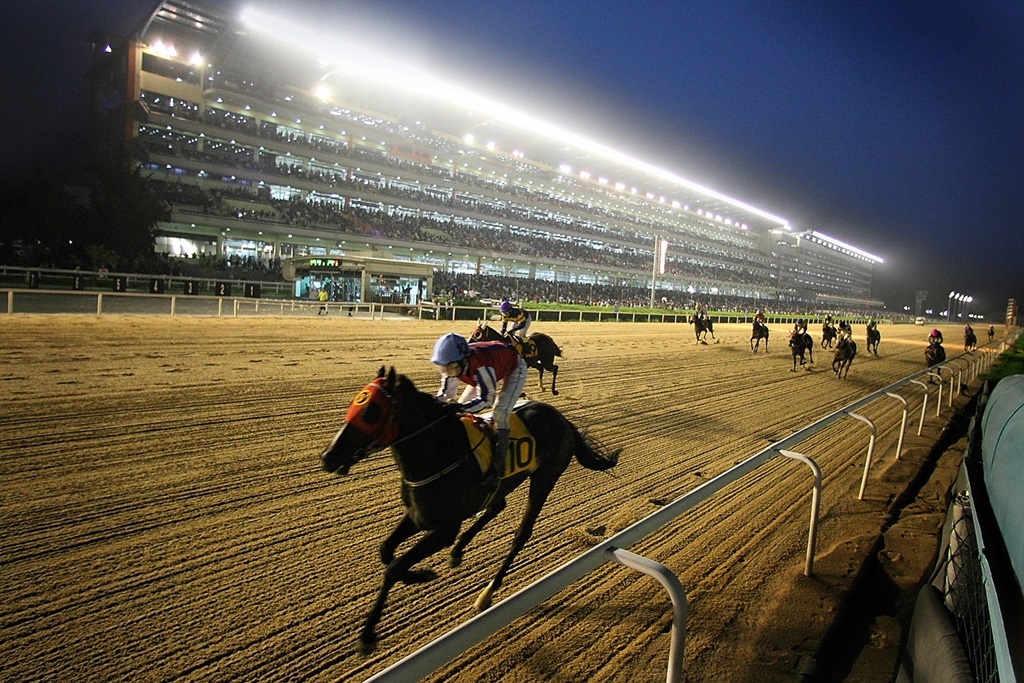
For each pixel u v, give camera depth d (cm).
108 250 2634
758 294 8725
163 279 2228
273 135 3756
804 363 1736
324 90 4047
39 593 319
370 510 464
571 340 1847
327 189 3962
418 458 299
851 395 1275
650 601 371
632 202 6900
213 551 380
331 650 298
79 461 498
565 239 5919
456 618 334
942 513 558
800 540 483
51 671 266
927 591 336
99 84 3925
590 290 4931
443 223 4725
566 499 528
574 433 408
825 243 10988
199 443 571
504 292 4106
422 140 4734
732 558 441
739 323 4303
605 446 700
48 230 2631
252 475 508
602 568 407
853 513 554
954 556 336
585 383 1109
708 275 7488
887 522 537
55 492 437
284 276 2839
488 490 325
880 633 369
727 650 329
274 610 326
